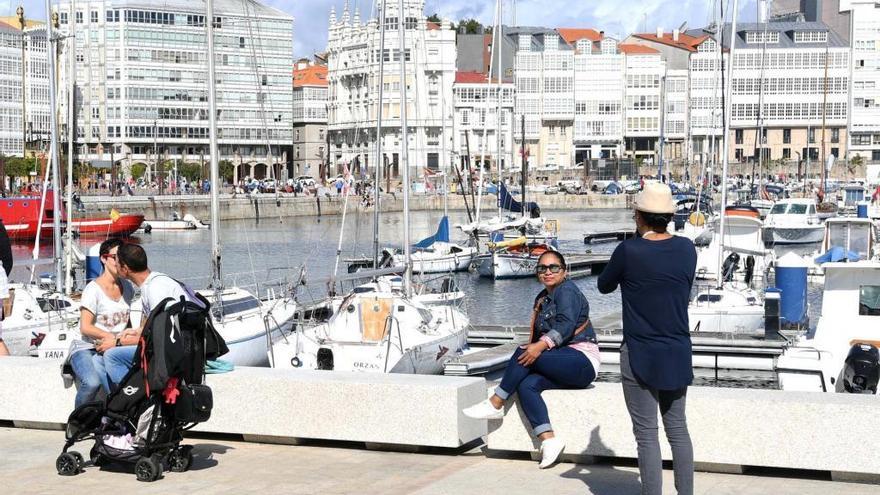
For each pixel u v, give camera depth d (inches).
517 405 377.1
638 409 308.0
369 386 395.2
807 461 352.5
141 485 354.9
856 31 6446.9
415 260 2078.0
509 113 6314.0
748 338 1114.1
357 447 405.7
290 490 346.3
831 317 856.3
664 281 300.4
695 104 6624.0
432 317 987.3
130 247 369.1
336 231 3592.5
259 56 6067.9
